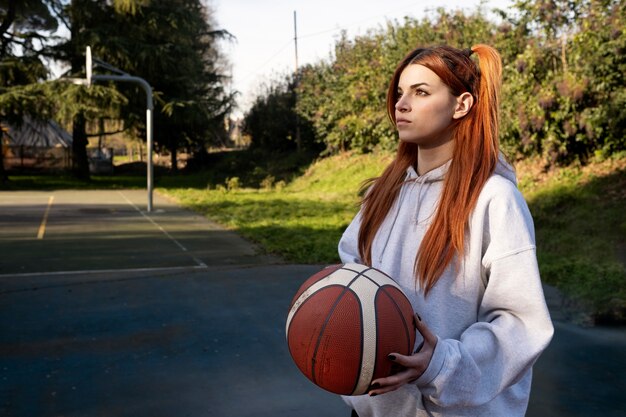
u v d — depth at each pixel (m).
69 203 19.25
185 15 30.03
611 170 11.37
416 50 1.50
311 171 26.12
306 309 1.39
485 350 1.27
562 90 11.62
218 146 46.94
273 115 31.66
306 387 4.00
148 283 7.40
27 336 5.16
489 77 1.42
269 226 13.16
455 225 1.35
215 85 38.31
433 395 1.24
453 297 1.37
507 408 1.40
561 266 7.04
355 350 1.31
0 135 28.72
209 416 3.54
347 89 23.62
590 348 4.50
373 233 1.60
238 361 4.53
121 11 28.11
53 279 7.61
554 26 12.48
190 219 15.14
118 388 3.98
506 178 1.42
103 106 26.64
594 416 3.37
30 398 3.80
